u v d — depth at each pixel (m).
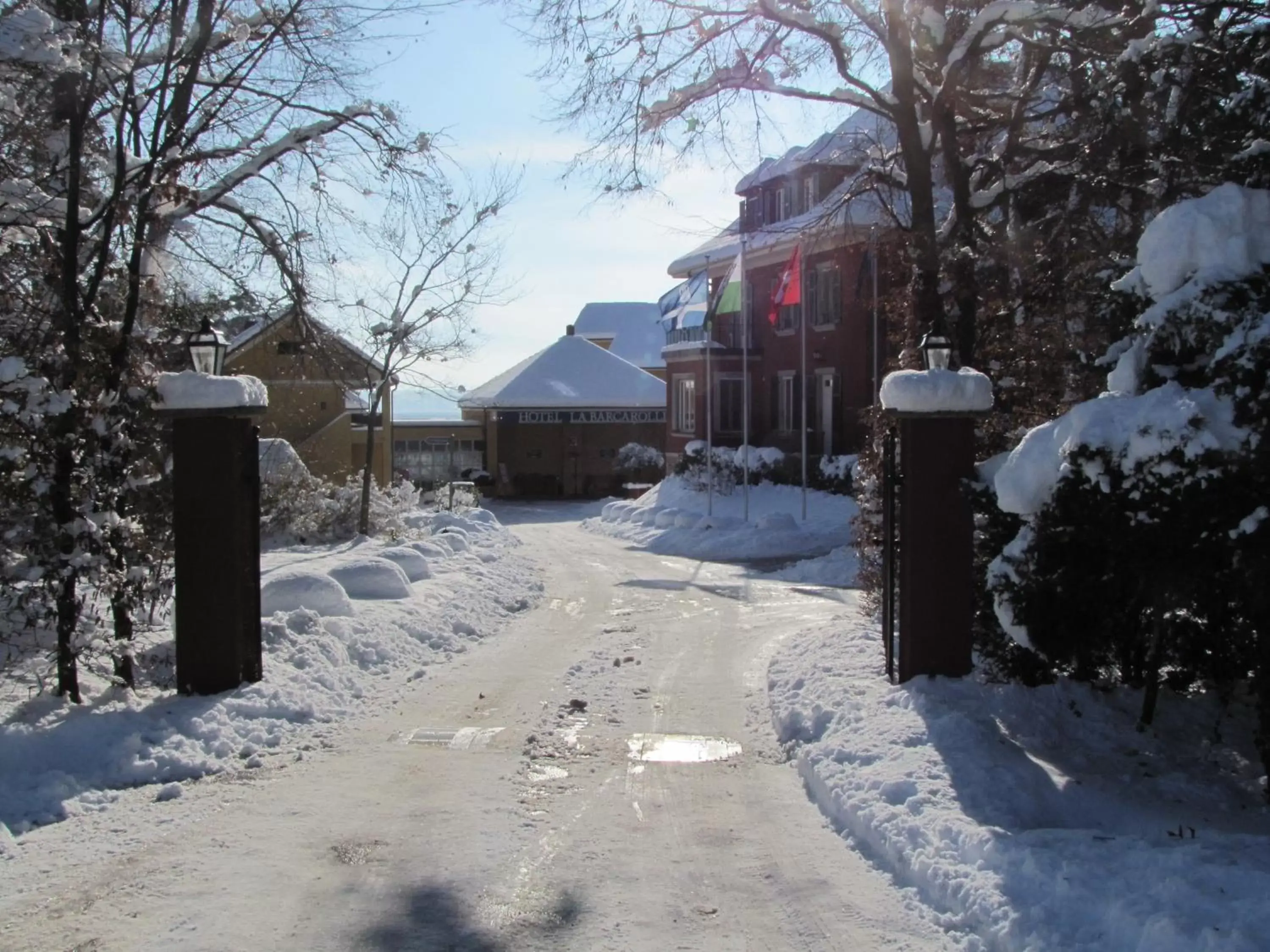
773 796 6.88
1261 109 7.10
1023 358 10.80
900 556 8.33
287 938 4.82
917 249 11.86
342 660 10.36
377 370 23.33
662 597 17.48
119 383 8.45
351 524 21.62
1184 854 4.92
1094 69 12.20
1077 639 6.54
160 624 10.63
